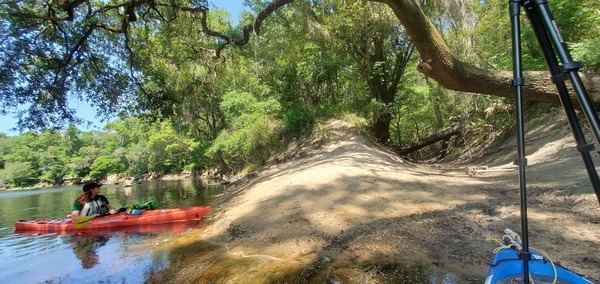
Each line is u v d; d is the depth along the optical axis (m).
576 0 8.15
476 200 5.59
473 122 13.47
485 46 11.36
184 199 12.38
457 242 4.04
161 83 13.39
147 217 7.63
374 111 15.48
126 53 12.03
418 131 23.92
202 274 4.07
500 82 4.43
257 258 4.42
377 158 10.54
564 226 3.96
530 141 10.13
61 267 4.90
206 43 13.17
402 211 5.38
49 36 10.20
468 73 4.29
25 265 5.15
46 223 7.74
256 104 16.95
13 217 11.17
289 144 15.95
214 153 21.11
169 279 4.04
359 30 13.66
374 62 15.70
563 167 6.40
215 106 20.05
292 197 6.53
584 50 6.83
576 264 3.15
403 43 14.98
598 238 3.55
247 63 17.47
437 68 4.25
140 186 25.41
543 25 1.43
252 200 7.64
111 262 4.94
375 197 6.11
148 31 12.13
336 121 15.08
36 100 10.40
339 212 5.46
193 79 16.02
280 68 17.92
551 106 10.83
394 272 3.50
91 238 6.63
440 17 11.21
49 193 27.20
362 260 3.90
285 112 17.83
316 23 12.43
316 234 4.83
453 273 3.35
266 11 8.92
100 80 11.88
